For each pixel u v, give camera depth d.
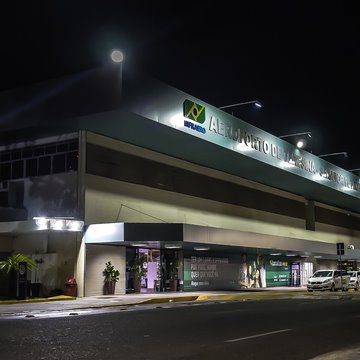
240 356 9.64
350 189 54.84
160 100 28.69
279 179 44.88
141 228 28.59
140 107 27.19
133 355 9.57
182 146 33.41
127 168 32.12
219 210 40.00
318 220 56.97
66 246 29.33
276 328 13.92
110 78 26.56
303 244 42.97
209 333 12.75
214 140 32.84
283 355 9.85
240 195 43.00
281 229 48.62
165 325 14.35
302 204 53.88
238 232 34.59
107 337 11.86
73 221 28.06
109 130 29.81
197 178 38.09
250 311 19.14
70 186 29.53
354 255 54.19
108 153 30.95
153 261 33.81
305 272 51.62
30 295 27.17
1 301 23.64
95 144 30.16
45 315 18.22
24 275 25.30
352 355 9.96
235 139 35.16
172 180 35.62
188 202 36.78
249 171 41.34
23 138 31.50
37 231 28.91
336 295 31.86
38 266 29.91
